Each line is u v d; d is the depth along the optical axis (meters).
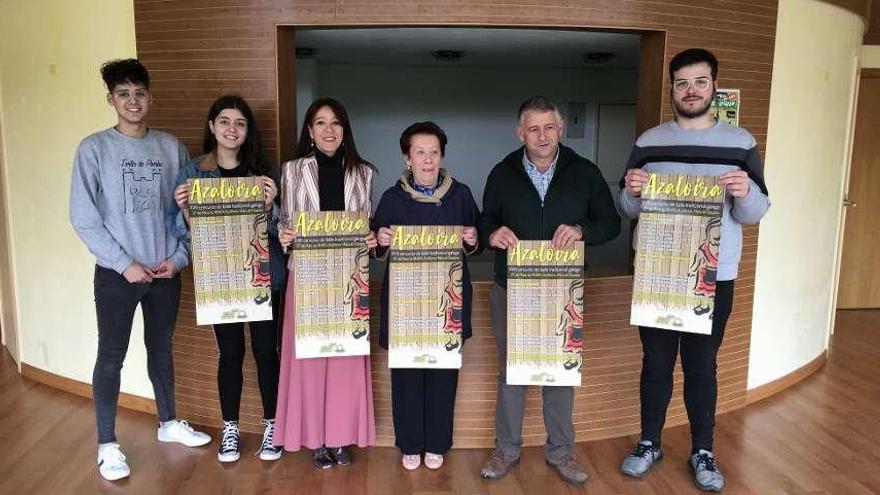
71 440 2.89
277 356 2.65
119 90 2.38
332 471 2.62
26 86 3.34
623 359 2.92
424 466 2.67
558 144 2.44
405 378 2.52
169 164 2.54
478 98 5.91
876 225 5.31
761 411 3.30
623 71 5.96
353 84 5.75
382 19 2.64
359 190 2.44
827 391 3.60
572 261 2.34
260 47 2.71
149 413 3.18
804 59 3.39
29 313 3.62
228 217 2.37
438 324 2.40
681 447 2.85
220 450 2.69
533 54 4.75
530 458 2.74
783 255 3.50
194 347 2.98
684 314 2.26
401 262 2.36
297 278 2.35
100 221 2.39
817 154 3.63
